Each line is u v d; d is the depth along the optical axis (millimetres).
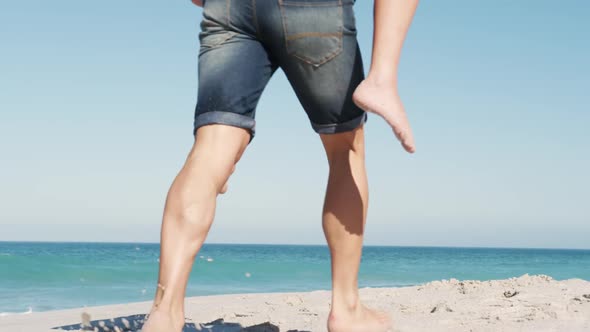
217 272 17234
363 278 18297
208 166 1737
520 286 4762
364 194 2064
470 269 28781
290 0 1750
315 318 3391
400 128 1688
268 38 1800
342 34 1794
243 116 1792
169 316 1655
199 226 1698
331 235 2062
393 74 1761
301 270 19594
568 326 2770
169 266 1669
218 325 3078
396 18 1784
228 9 1792
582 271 29031
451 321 2984
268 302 4504
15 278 13297
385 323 2205
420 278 18594
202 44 1845
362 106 1729
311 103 1900
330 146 2055
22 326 3357
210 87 1774
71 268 15312
